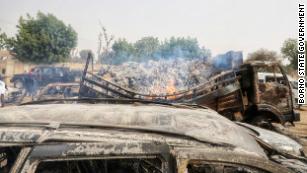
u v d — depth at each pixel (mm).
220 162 2051
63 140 1972
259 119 9125
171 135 2133
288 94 9227
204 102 9180
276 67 9219
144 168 2133
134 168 2156
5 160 2553
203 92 9203
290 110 9242
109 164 2180
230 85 9109
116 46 39438
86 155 1901
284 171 2152
